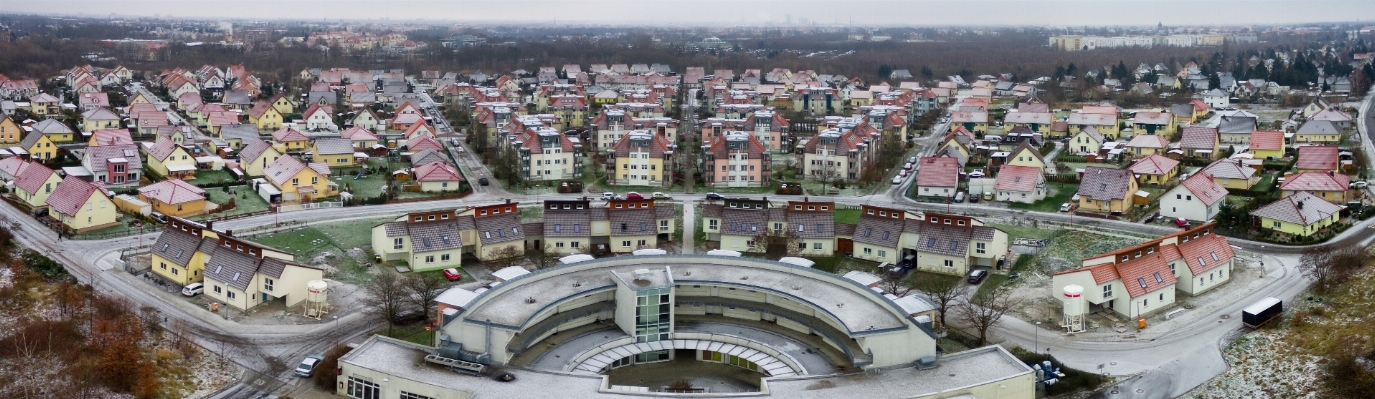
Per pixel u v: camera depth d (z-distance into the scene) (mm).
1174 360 150625
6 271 181000
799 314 157750
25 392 132000
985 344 156875
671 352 155500
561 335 154625
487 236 199500
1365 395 132750
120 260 193875
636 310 153500
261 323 163875
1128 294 165500
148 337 154125
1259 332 157875
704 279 162625
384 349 143000
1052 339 159500
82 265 190125
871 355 139000
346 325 163375
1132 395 140250
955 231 195250
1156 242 176250
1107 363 150125
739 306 162125
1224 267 184000
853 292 157125
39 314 161375
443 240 194625
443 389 130250
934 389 132375
